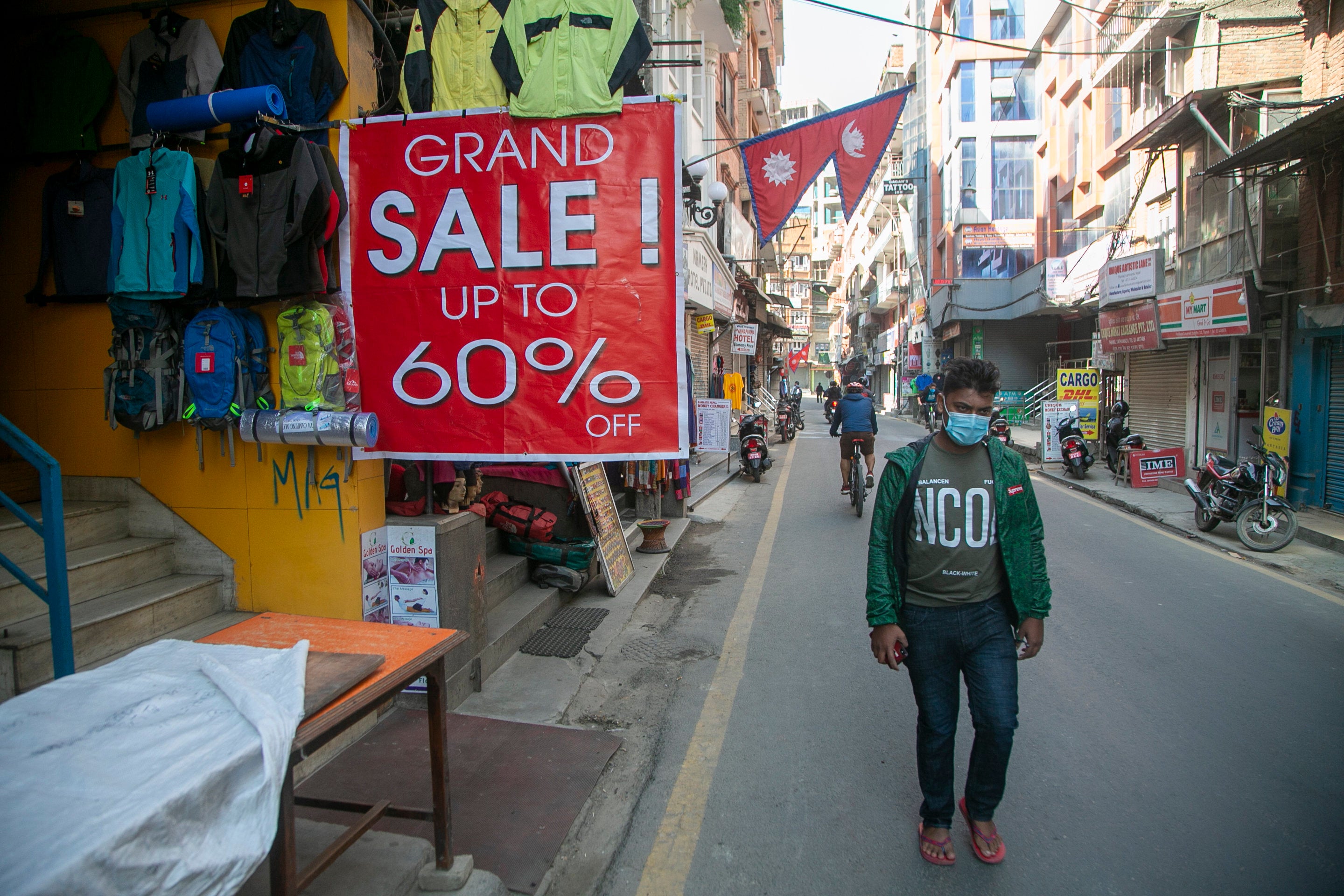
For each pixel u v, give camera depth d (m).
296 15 3.81
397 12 4.57
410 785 3.31
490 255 3.82
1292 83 10.20
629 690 4.41
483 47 3.88
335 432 3.64
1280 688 4.36
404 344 3.88
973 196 27.88
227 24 3.99
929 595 2.79
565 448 3.84
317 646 2.43
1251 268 10.44
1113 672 4.58
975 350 28.11
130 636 3.56
